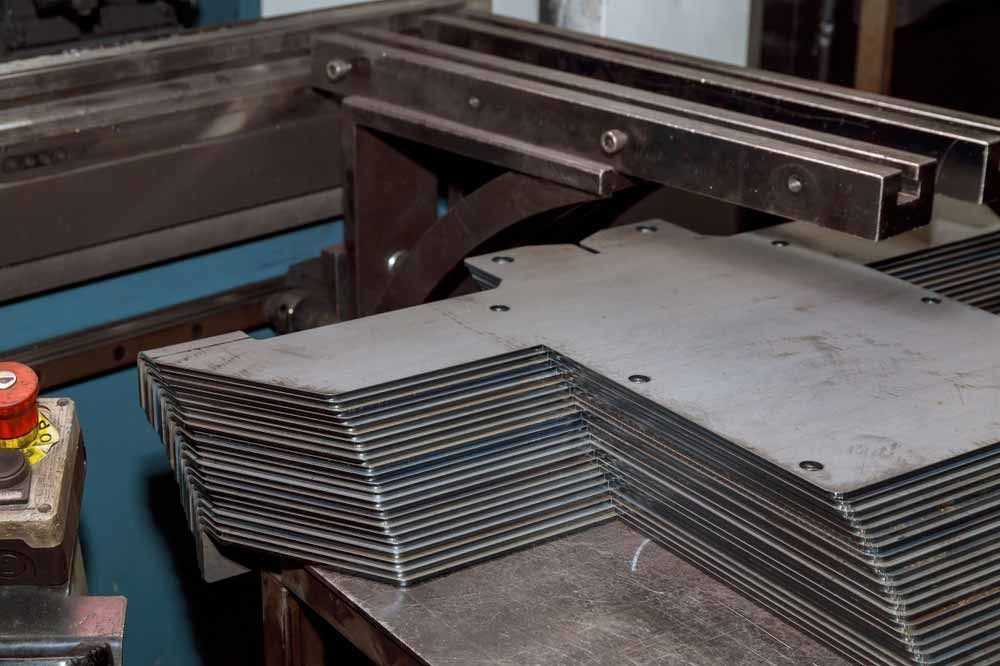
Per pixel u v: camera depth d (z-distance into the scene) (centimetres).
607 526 103
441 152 153
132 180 144
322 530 98
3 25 156
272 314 161
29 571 100
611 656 89
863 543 84
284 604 108
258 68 156
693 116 114
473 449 100
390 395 98
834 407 96
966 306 114
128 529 170
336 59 146
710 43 189
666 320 110
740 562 94
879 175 96
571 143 122
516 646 90
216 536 101
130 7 167
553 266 122
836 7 223
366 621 94
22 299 147
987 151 106
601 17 175
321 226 173
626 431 101
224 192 154
